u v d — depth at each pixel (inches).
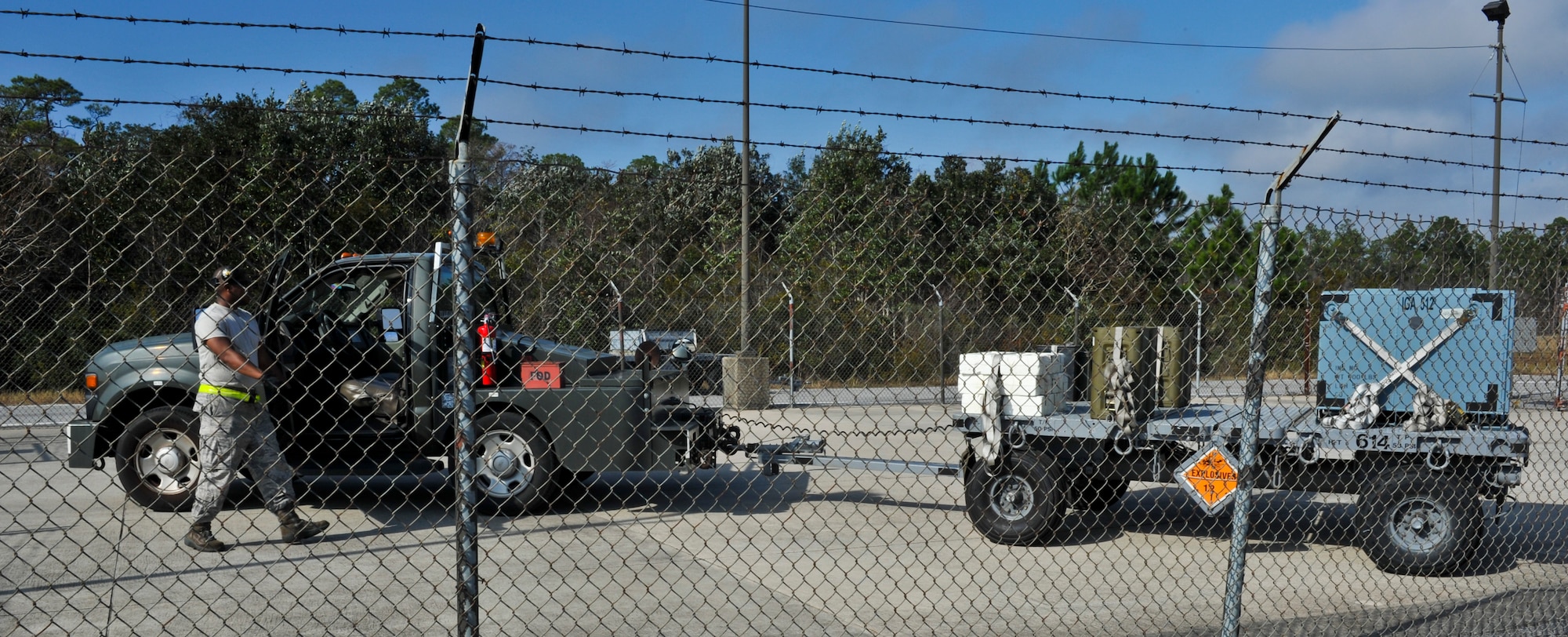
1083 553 231.1
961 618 175.6
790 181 156.6
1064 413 234.5
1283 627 174.1
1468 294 215.5
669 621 172.4
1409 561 210.8
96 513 262.5
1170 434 219.0
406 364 256.8
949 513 278.4
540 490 256.8
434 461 267.6
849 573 208.2
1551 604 191.5
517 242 136.2
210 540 213.0
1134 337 220.5
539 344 273.0
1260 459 221.6
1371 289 224.8
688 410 269.1
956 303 162.9
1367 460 218.8
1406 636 169.6
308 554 218.5
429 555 218.4
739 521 262.7
